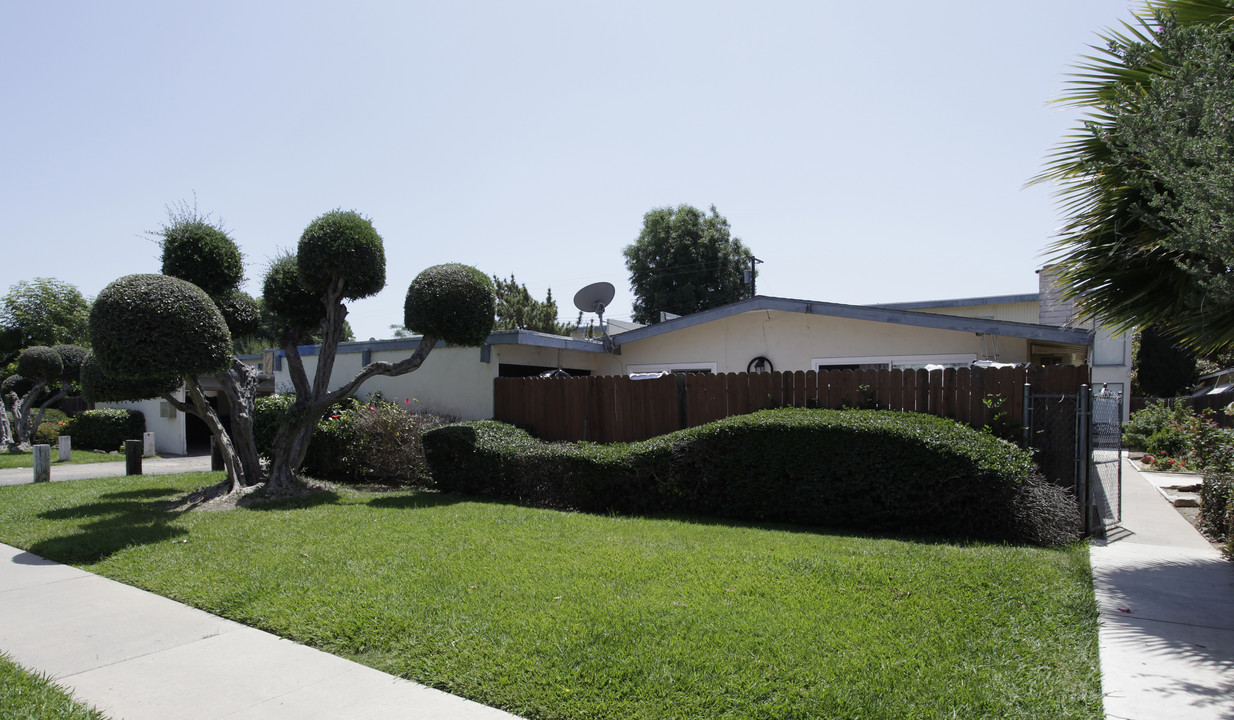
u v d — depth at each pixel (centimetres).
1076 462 721
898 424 717
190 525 788
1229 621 452
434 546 653
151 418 2009
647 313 3725
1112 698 344
